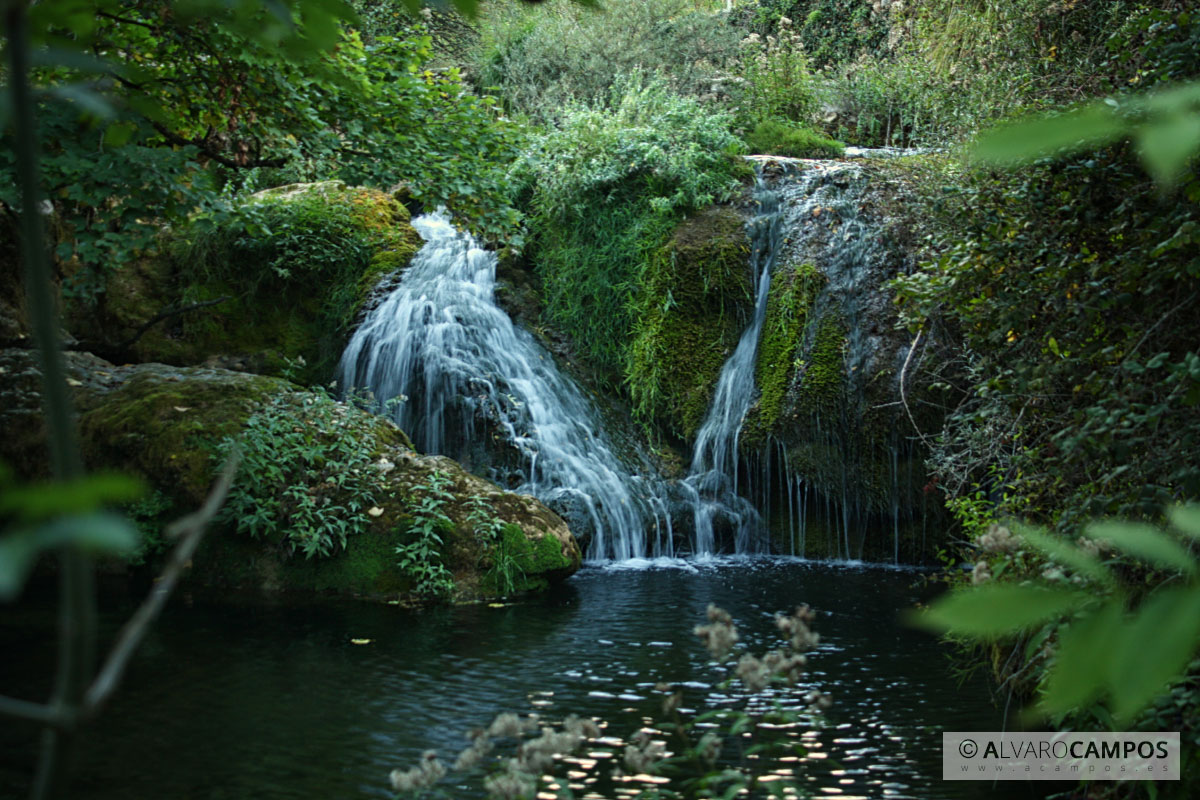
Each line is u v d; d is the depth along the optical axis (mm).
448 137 9648
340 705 5449
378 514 8750
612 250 12641
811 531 11250
